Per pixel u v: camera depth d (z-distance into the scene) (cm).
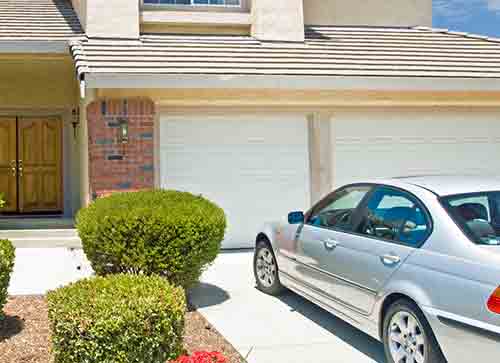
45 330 605
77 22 1319
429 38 1414
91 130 1047
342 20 1520
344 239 590
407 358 483
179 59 1095
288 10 1280
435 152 1241
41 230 1170
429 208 502
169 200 750
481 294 417
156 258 691
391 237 531
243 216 1154
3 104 1430
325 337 621
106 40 1182
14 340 574
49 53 1166
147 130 1062
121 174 1052
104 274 716
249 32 1323
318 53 1207
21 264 983
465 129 1257
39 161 1472
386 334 509
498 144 1273
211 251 729
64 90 1456
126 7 1207
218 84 1036
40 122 1473
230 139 1150
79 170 1430
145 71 1013
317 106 1184
